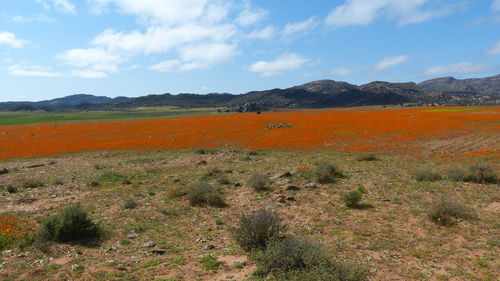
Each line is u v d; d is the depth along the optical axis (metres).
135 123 88.00
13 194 14.72
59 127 79.56
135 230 9.62
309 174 17.64
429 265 6.64
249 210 11.70
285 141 38.09
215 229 9.69
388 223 9.59
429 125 51.69
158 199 13.68
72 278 6.23
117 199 13.64
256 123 70.69
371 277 6.07
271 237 7.24
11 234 8.52
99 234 9.16
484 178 14.73
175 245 8.34
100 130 65.94
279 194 13.60
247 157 26.44
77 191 15.36
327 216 10.52
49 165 24.83
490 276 6.07
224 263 6.96
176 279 6.16
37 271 6.50
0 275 6.35
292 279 5.68
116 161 26.50
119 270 6.66
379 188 14.38
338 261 6.64
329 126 56.09
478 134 38.22
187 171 20.91
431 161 21.81
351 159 24.19
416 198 12.42
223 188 15.67
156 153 32.47
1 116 192.25
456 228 8.94
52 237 8.52
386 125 54.16
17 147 39.19
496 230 8.66
